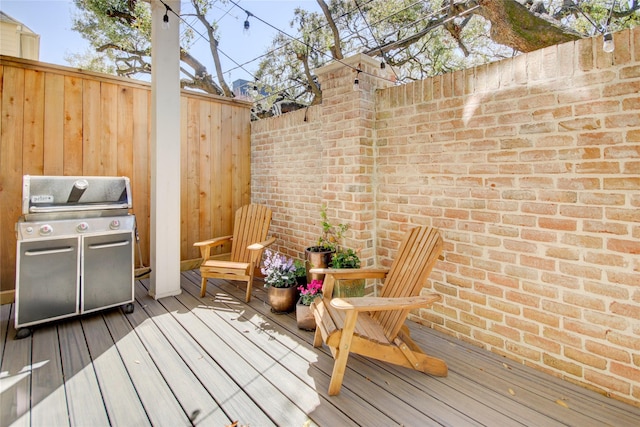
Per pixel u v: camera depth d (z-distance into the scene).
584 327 1.93
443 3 4.67
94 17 5.89
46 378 2.01
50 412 1.72
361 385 1.98
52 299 2.64
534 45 3.38
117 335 2.57
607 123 1.81
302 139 3.94
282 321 2.85
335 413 1.73
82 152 3.54
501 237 2.27
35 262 2.56
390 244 2.98
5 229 3.16
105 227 2.88
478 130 2.36
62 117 3.42
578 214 1.93
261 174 4.62
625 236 1.77
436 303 2.67
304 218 3.94
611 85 1.79
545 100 2.03
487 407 1.78
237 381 2.00
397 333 2.09
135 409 1.75
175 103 3.36
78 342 2.45
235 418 1.69
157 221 3.31
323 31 5.73
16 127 3.20
